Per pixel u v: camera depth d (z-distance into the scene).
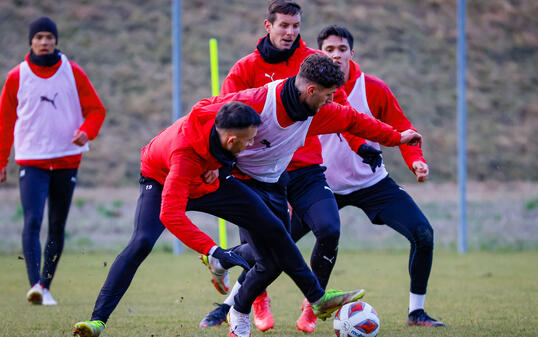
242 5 87.81
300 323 17.27
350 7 87.81
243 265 12.87
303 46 18.45
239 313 15.09
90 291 25.62
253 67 18.20
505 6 94.56
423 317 17.97
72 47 78.94
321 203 16.70
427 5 91.75
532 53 89.19
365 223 50.59
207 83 75.62
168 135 14.40
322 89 13.78
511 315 19.50
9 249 42.28
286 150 15.24
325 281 17.02
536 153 73.75
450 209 55.81
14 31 80.25
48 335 16.00
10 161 63.66
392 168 66.94
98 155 66.19
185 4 87.00
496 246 44.56
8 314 19.67
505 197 61.41
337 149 18.73
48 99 22.84
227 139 13.12
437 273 31.22
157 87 75.69
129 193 60.06
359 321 14.99
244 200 14.02
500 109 79.31
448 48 85.94
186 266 34.03
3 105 23.08
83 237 46.06
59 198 23.16
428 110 76.00
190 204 14.14
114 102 73.06
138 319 19.00
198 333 16.52
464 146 42.38
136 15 85.19
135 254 14.55
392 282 28.17
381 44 83.56
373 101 18.95
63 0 85.69
